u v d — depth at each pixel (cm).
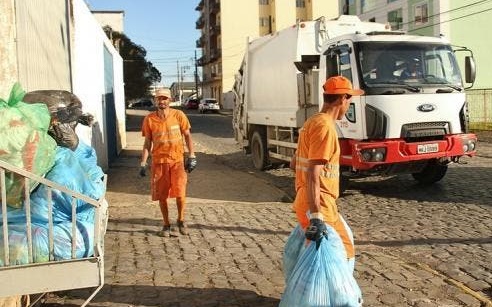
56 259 353
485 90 3019
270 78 1302
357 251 646
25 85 545
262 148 1405
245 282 538
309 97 1099
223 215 861
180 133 725
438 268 581
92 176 448
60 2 793
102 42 1395
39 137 379
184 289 519
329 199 399
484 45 3603
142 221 816
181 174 722
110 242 697
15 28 494
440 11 3522
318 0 7019
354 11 4625
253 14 7094
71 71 879
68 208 385
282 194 1053
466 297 491
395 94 924
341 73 972
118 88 1880
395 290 509
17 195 366
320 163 385
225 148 2091
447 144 957
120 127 1878
